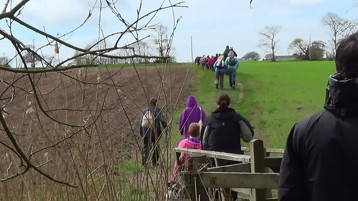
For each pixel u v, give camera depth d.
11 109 4.12
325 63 78.38
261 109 27.03
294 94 34.53
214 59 49.16
